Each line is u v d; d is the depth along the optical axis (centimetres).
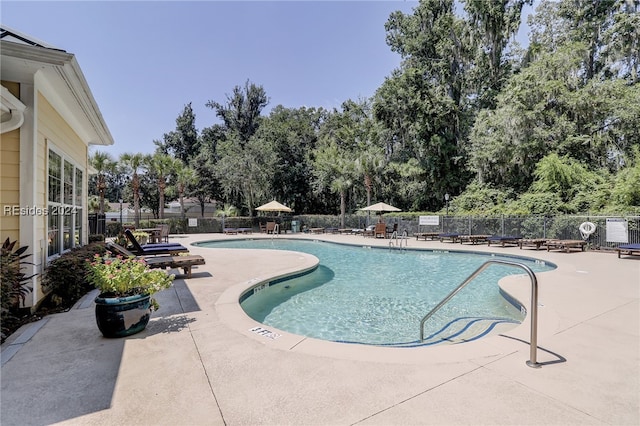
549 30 2338
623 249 1049
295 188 2945
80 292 551
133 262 394
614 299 524
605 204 1465
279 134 2888
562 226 1366
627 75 1939
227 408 225
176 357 307
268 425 206
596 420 211
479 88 2378
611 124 1694
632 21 1775
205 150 3381
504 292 605
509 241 1438
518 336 364
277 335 367
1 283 364
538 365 289
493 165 2012
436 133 2403
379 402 232
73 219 714
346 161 2439
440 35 2431
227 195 2842
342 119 3131
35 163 466
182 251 833
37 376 270
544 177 1705
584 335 365
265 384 257
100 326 352
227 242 1828
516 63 2348
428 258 1232
